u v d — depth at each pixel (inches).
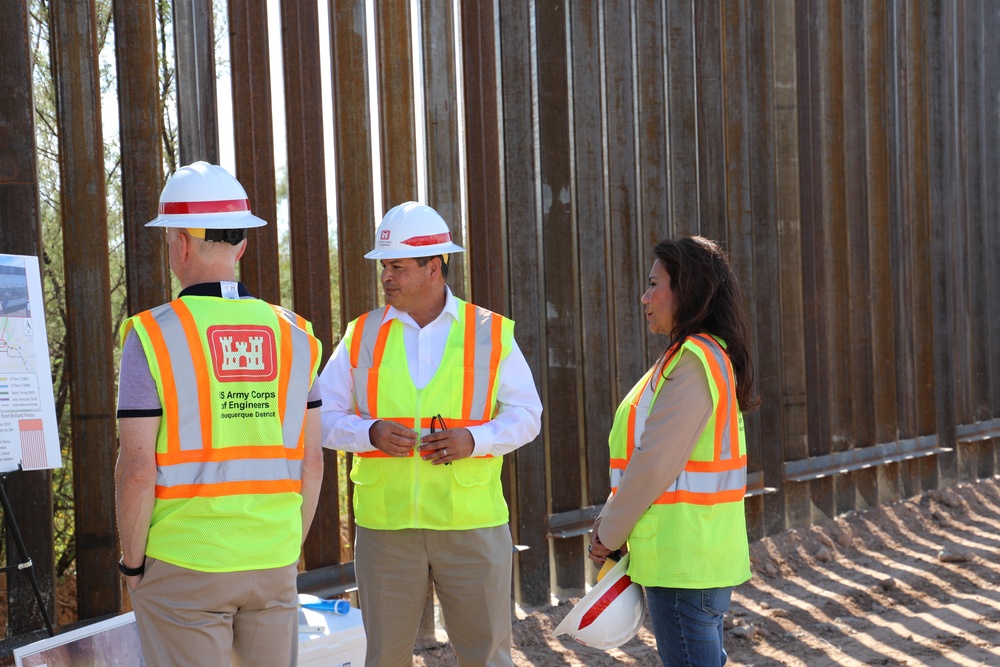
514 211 213.5
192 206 94.3
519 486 211.3
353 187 189.3
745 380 115.2
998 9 352.5
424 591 130.3
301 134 183.0
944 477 332.5
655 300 116.1
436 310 133.8
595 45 227.6
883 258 309.4
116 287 222.7
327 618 130.9
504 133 212.5
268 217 176.9
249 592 92.5
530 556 212.2
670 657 111.7
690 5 249.6
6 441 127.4
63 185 155.6
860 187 300.5
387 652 129.3
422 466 127.1
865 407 301.6
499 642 131.1
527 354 214.7
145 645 92.0
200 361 91.4
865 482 299.3
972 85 345.7
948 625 209.0
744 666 186.2
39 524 150.6
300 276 182.9
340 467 231.1
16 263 132.2
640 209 241.8
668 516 109.8
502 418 130.3
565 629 116.0
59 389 208.7
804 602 225.0
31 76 151.0
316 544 183.5
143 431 88.5
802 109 281.1
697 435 108.4
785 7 275.9
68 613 209.8
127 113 161.2
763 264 267.9
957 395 343.0
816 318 284.0
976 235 349.7
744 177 262.7
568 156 222.8
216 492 91.4
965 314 343.3
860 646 196.5
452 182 202.2
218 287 95.1
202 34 167.9
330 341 186.4
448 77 201.5
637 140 241.1
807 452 278.4
